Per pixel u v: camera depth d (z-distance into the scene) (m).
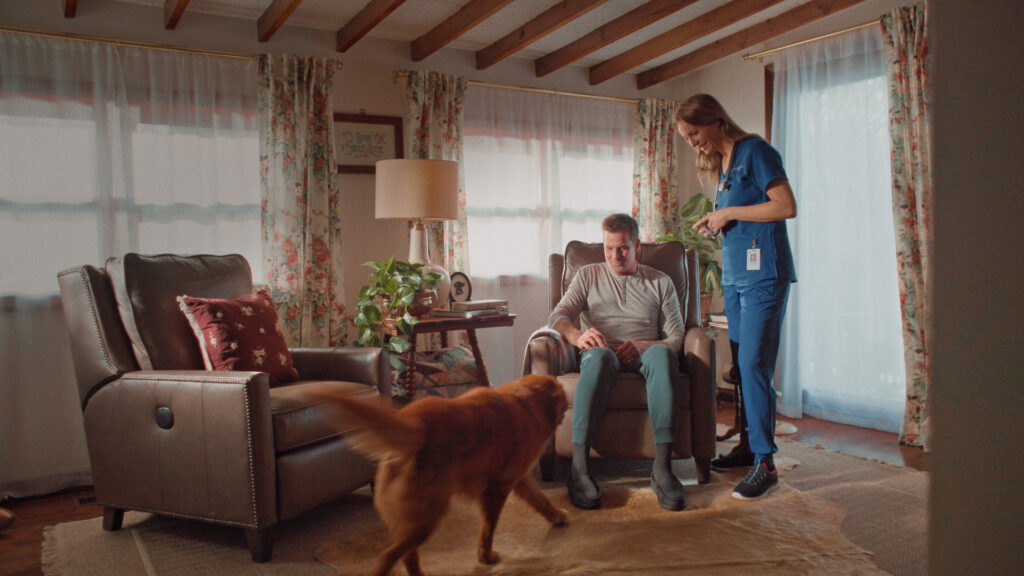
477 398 1.60
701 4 3.43
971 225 0.40
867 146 3.40
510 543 1.95
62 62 2.91
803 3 3.47
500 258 4.12
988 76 0.38
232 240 3.31
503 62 4.17
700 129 2.44
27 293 2.85
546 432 1.70
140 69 3.09
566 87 4.40
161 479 2.06
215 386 1.95
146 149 3.09
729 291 2.64
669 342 2.56
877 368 3.43
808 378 3.74
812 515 2.15
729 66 4.35
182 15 3.25
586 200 4.43
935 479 0.42
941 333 0.42
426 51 3.71
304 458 2.06
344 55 3.68
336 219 3.55
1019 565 0.38
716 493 2.38
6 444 2.80
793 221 3.75
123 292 2.29
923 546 1.93
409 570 1.63
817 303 3.66
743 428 2.75
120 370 2.18
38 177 2.86
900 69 3.14
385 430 1.38
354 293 3.73
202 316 2.31
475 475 1.55
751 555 1.85
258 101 3.34
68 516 2.48
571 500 2.28
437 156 3.87
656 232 4.55
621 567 1.78
